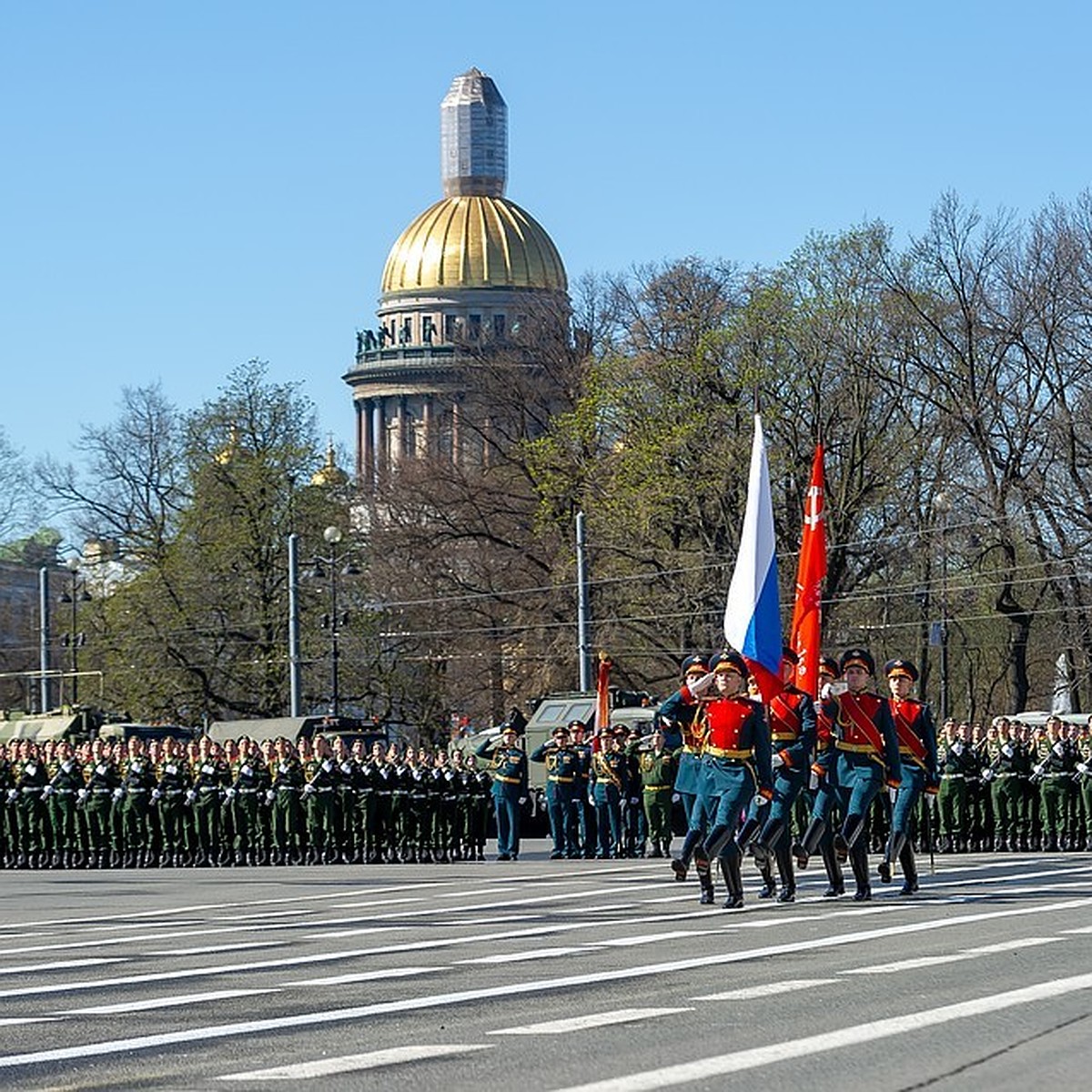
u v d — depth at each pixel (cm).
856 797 2103
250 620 7494
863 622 6506
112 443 7862
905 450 6209
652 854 3653
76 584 7750
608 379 6631
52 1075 1002
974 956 1453
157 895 2653
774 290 6225
